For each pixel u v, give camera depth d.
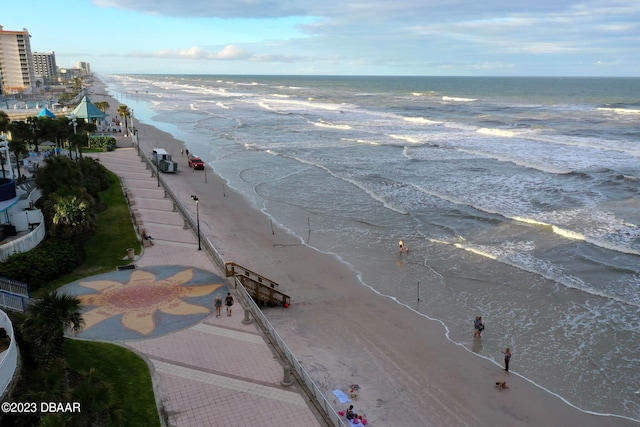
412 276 31.86
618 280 30.67
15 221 30.53
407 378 21.42
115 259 31.08
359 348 23.61
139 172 57.50
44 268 26.97
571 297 28.81
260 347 21.72
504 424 18.80
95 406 12.80
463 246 36.38
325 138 87.56
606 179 53.53
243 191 52.03
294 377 19.59
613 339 24.67
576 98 179.62
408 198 48.97
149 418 16.80
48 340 16.62
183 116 124.81
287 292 29.19
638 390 21.02
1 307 20.16
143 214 40.53
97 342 21.50
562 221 41.19
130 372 19.39
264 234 38.91
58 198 31.11
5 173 45.19
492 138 84.62
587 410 19.77
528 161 63.62
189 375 19.41
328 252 35.66
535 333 25.33
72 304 17.09
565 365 22.69
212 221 41.34
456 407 19.64
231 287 27.69
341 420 16.77
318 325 25.61
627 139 79.62
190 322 23.64
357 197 49.72
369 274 32.12
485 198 48.47
